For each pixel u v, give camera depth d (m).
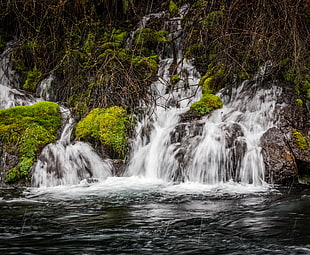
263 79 8.69
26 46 11.34
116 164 7.25
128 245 3.29
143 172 7.06
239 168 6.44
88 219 4.15
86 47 10.61
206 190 5.83
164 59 11.12
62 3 9.80
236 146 6.59
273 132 6.79
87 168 6.84
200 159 6.57
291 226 3.85
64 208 4.70
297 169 6.30
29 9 11.02
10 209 4.65
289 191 5.70
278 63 8.43
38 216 4.29
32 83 10.73
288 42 7.38
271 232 3.65
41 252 3.13
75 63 9.92
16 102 9.54
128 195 5.52
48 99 10.26
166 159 6.91
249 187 6.02
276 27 7.56
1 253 3.10
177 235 3.56
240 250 3.17
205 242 3.36
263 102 8.20
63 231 3.69
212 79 9.22
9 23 12.13
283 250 3.17
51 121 7.71
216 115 8.08
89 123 7.58
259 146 6.60
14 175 6.40
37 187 6.29
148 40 11.15
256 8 7.61
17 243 3.35
